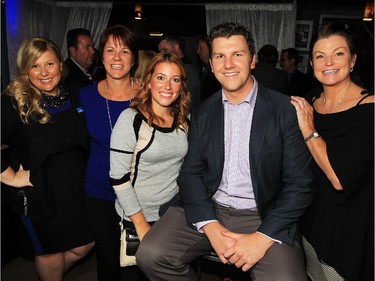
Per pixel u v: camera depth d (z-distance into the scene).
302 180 1.60
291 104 1.63
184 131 1.84
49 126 1.89
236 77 1.61
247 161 1.65
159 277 1.71
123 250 1.83
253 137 1.61
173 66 1.73
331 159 1.53
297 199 1.58
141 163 1.74
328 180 1.64
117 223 2.04
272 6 5.59
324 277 1.70
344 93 1.66
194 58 6.61
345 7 5.92
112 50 1.91
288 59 4.90
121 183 1.72
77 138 1.97
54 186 1.95
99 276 2.10
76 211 2.03
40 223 1.98
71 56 3.60
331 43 1.58
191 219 1.68
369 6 4.97
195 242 1.74
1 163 1.86
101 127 1.94
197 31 6.61
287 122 1.60
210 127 1.72
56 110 1.93
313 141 1.57
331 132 1.59
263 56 3.82
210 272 2.69
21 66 1.84
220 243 1.60
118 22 6.76
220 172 1.70
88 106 1.98
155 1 5.77
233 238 1.59
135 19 6.69
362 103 1.55
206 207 1.69
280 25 5.62
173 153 1.76
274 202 1.70
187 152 1.82
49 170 1.94
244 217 1.73
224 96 1.71
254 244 1.55
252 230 1.71
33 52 1.81
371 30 4.97
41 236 2.00
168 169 1.80
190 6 6.10
